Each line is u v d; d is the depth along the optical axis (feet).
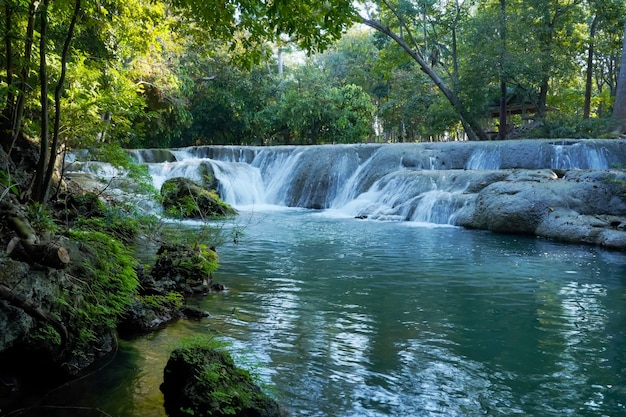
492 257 35.40
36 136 33.81
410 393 14.98
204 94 122.62
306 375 15.96
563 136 86.28
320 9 22.24
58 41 41.16
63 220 28.71
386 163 69.31
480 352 18.25
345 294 25.63
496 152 65.36
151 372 15.67
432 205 54.34
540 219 45.44
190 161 72.95
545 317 22.33
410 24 112.37
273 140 135.03
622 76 87.04
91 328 16.42
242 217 56.54
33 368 14.61
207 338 16.97
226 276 29.14
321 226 50.52
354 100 121.29
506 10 99.30
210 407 12.60
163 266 25.62
